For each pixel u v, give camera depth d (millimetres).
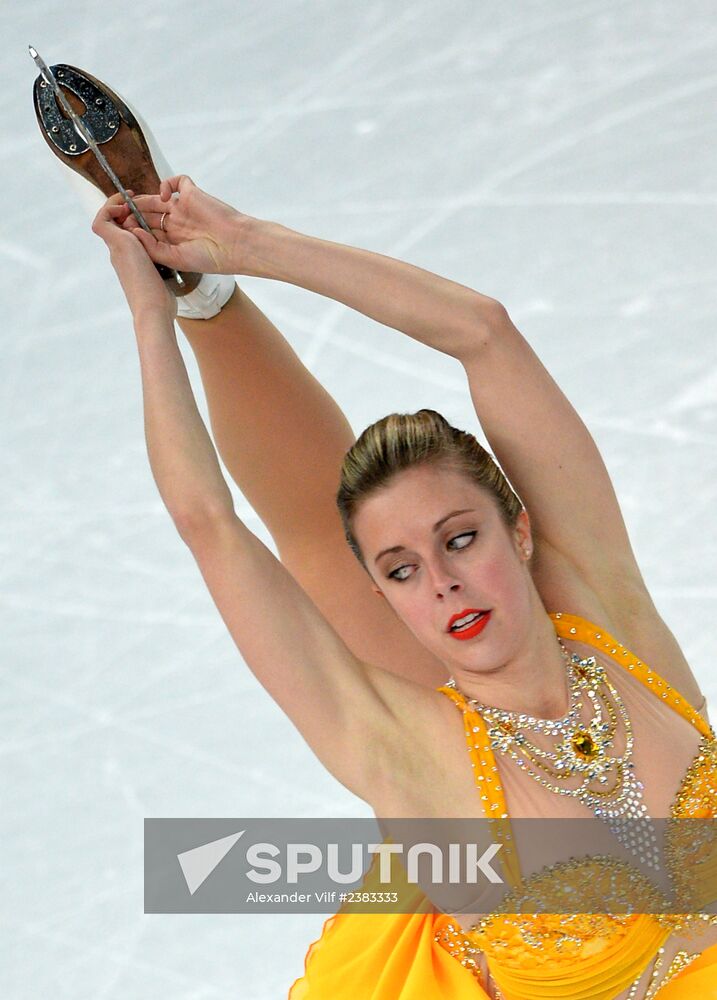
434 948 9406
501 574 8586
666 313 19594
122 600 17891
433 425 8641
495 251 20594
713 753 9000
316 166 21891
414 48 23156
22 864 15539
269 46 23438
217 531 8391
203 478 8445
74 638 17547
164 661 17219
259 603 8344
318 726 8438
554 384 9203
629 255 20359
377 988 9414
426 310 9039
